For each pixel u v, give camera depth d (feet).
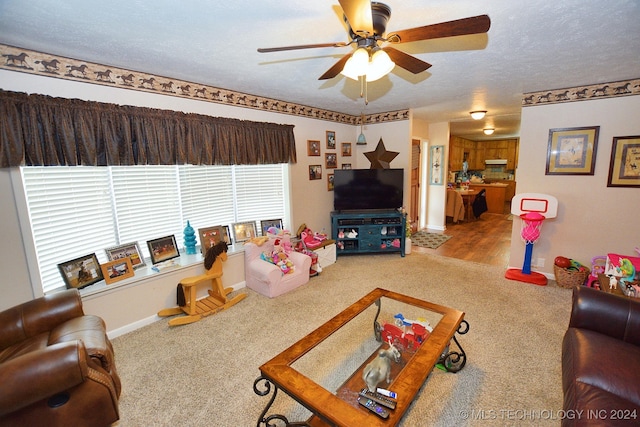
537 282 11.31
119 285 8.26
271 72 8.70
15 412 4.36
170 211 10.14
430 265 13.75
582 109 10.50
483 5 5.13
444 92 11.38
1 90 6.34
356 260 14.74
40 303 6.08
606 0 4.95
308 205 14.46
